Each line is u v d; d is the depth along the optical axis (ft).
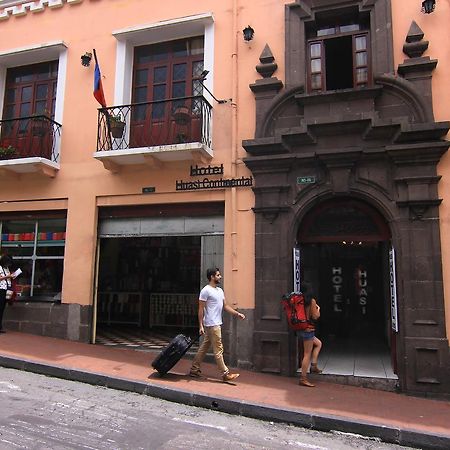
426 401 22.24
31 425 15.92
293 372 25.31
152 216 30.22
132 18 32.35
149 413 18.42
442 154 24.49
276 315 25.93
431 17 26.13
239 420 18.61
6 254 33.04
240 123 28.58
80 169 31.78
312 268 36.27
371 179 25.53
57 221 32.76
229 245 27.63
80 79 32.89
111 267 40.37
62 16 34.27
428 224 24.38
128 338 33.71
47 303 31.40
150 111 31.58
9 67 35.96
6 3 35.83
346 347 33.27
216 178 28.48
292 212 26.63
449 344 23.20
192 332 37.58
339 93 26.45
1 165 31.24
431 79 25.41
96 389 21.29
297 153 26.61
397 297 24.52
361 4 27.37
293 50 28.14
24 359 24.03
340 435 17.72
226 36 29.89
